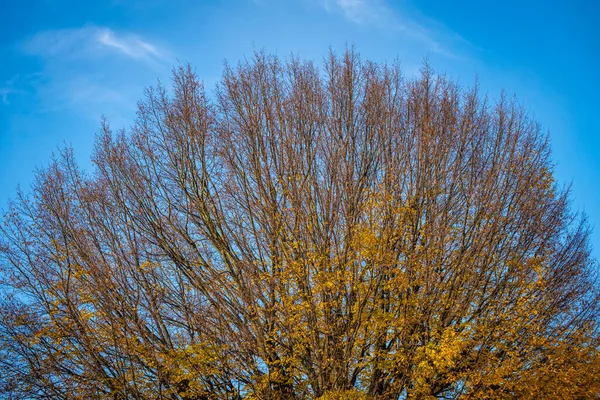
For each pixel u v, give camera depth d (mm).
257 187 20688
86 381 16516
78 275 17578
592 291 19969
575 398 17344
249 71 23172
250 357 17047
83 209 19531
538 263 18766
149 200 20844
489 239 19219
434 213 19422
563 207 21297
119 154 21375
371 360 17000
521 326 17609
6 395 16469
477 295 18656
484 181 20422
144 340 16891
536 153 21734
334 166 20156
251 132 21406
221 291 18812
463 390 16922
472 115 22359
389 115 21906
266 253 19453
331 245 18391
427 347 16344
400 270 17531
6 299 17438
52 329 17016
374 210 18672
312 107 22031
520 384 16781
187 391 16844
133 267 18625
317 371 16859
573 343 18328
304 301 17078
